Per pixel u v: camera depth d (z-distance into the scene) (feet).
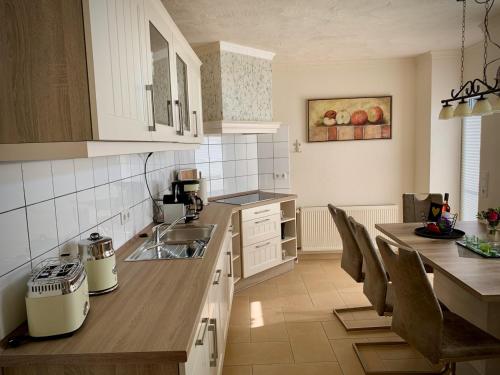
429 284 5.67
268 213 13.07
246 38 11.57
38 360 3.69
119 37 4.37
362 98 15.17
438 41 12.50
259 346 9.05
